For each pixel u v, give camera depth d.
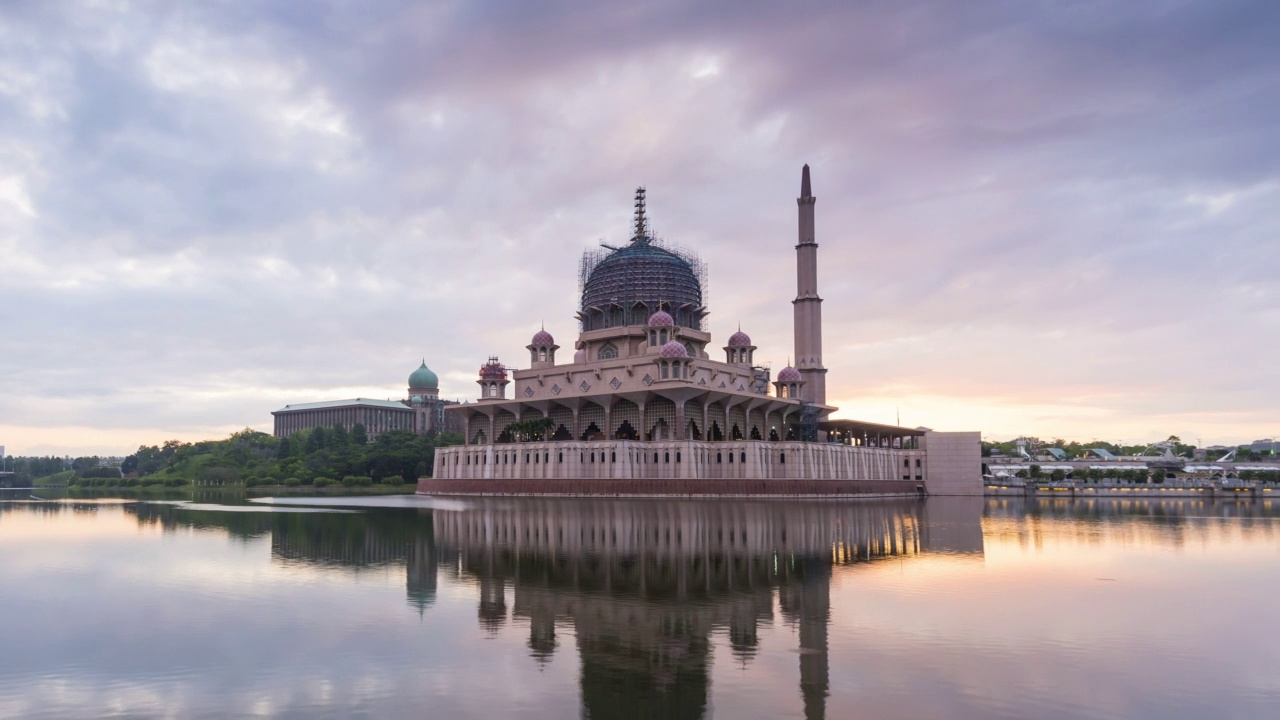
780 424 188.88
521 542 68.88
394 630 35.88
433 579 48.91
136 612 39.66
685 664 30.62
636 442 151.25
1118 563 57.19
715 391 156.25
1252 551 64.81
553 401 168.25
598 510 112.50
